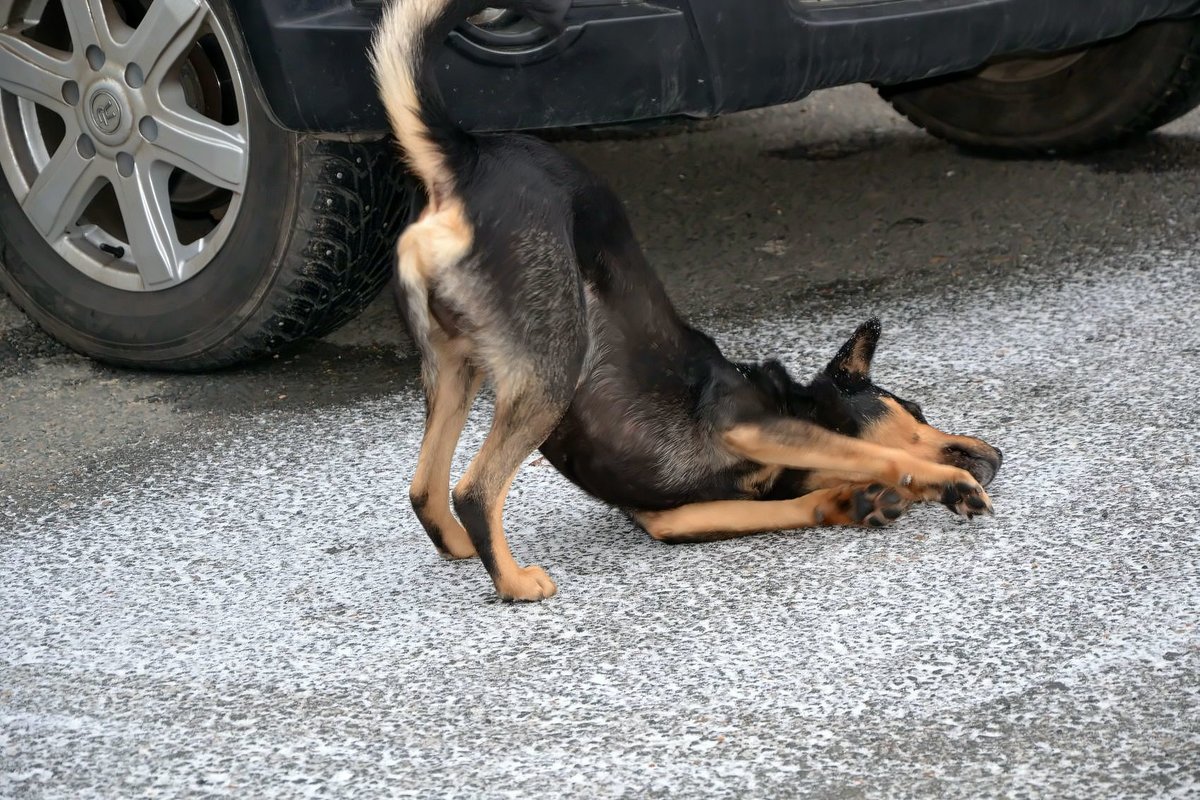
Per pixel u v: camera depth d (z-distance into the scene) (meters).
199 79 4.16
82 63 4.13
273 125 4.00
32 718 3.38
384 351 4.30
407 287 3.57
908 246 4.57
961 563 3.55
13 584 3.65
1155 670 3.33
